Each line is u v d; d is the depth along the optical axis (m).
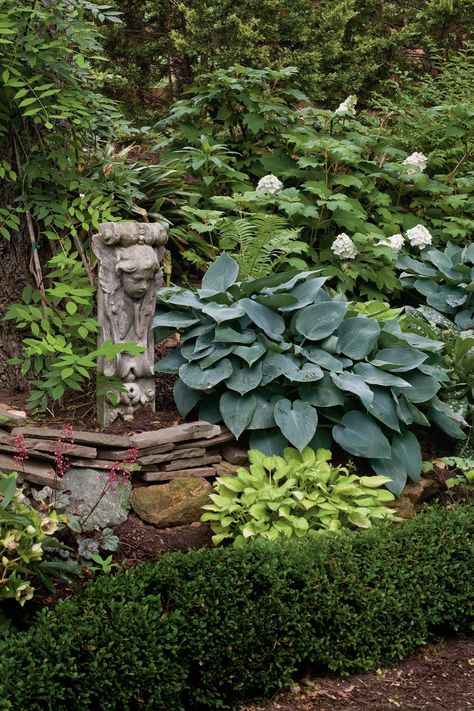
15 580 3.45
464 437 5.40
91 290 4.89
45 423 4.90
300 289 5.30
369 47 9.72
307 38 9.35
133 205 5.97
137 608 3.46
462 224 7.37
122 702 3.32
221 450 4.93
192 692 3.57
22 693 3.06
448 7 9.78
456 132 7.84
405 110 8.57
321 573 3.93
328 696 3.78
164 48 9.48
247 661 3.69
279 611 3.74
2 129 5.08
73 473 4.47
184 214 6.40
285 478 4.70
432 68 10.30
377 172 7.54
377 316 5.85
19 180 5.33
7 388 5.30
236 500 4.50
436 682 3.95
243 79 7.26
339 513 4.59
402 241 6.96
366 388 4.87
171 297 5.14
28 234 5.35
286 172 7.12
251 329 5.15
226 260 5.43
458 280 6.89
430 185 7.50
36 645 3.21
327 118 7.47
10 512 3.51
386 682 3.92
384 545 4.19
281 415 4.82
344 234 6.71
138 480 4.63
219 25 8.87
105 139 6.21
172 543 4.44
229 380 4.91
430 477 5.29
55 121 5.47
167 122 7.50
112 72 9.27
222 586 3.69
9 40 4.94
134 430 4.87
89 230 5.60
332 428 5.04
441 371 5.43
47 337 4.65
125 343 4.62
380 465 4.99
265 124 7.41
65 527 4.11
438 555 4.29
